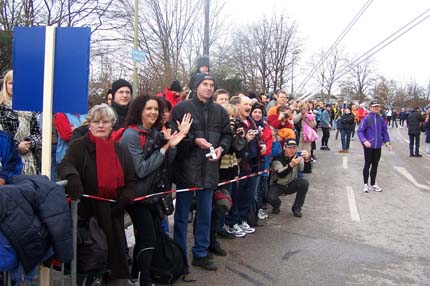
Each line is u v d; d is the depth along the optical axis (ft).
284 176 21.80
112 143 11.35
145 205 12.36
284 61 109.09
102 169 11.02
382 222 21.52
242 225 19.03
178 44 66.59
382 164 43.39
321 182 32.14
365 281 14.15
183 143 13.71
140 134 12.55
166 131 12.83
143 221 12.19
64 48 11.03
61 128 15.08
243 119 18.02
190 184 13.96
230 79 79.71
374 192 28.86
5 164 10.69
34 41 11.10
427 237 19.24
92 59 56.03
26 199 8.57
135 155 12.03
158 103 12.87
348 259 16.14
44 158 11.01
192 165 13.96
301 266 15.29
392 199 26.91
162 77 56.13
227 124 14.70
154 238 12.21
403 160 47.83
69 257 9.27
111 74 56.18
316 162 42.88
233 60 99.45
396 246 17.87
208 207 14.53
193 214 20.35
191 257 15.83
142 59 36.96
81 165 10.98
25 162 14.48
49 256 9.17
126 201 11.36
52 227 8.83
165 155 12.80
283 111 23.27
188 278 13.73
